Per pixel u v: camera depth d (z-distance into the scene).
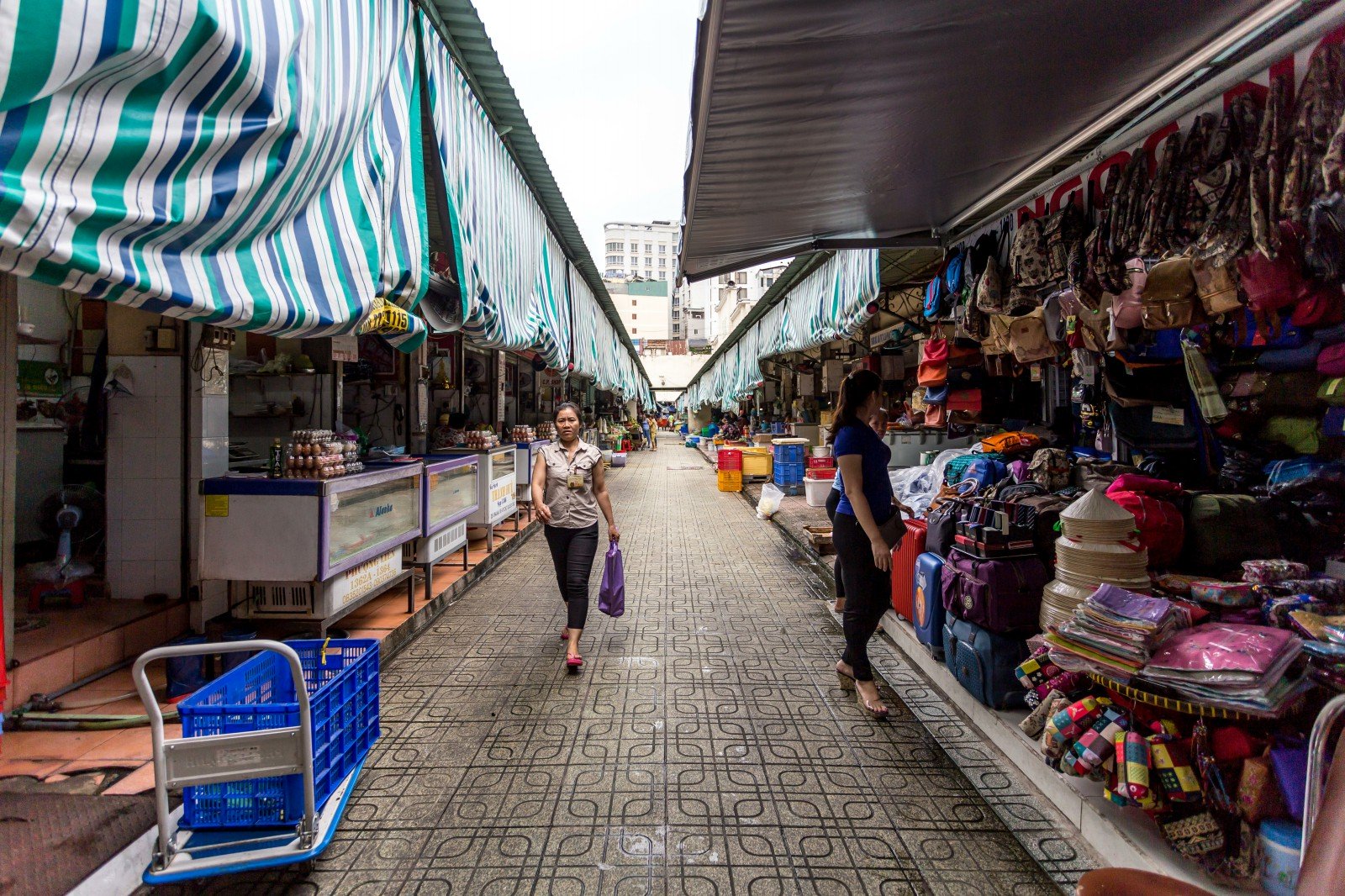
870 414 3.48
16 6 1.43
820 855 2.31
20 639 3.54
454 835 2.44
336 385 6.12
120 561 4.22
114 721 3.08
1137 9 2.12
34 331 4.25
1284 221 2.17
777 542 8.29
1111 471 3.73
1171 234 2.51
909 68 2.42
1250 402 3.52
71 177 1.63
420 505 5.16
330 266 2.65
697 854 2.32
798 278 8.52
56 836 2.21
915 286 7.39
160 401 4.14
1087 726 2.35
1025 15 2.11
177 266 1.98
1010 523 3.18
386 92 3.16
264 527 3.71
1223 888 1.95
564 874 2.22
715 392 23.19
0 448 3.01
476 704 3.56
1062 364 4.41
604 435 20.58
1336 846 1.11
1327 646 2.01
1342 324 2.98
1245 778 1.92
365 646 2.88
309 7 2.37
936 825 2.48
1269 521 2.90
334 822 2.27
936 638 3.77
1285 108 2.10
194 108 1.92
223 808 2.23
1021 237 3.53
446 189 3.75
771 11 1.95
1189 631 2.22
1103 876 1.46
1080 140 3.14
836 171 3.50
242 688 2.64
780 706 3.53
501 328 4.88
